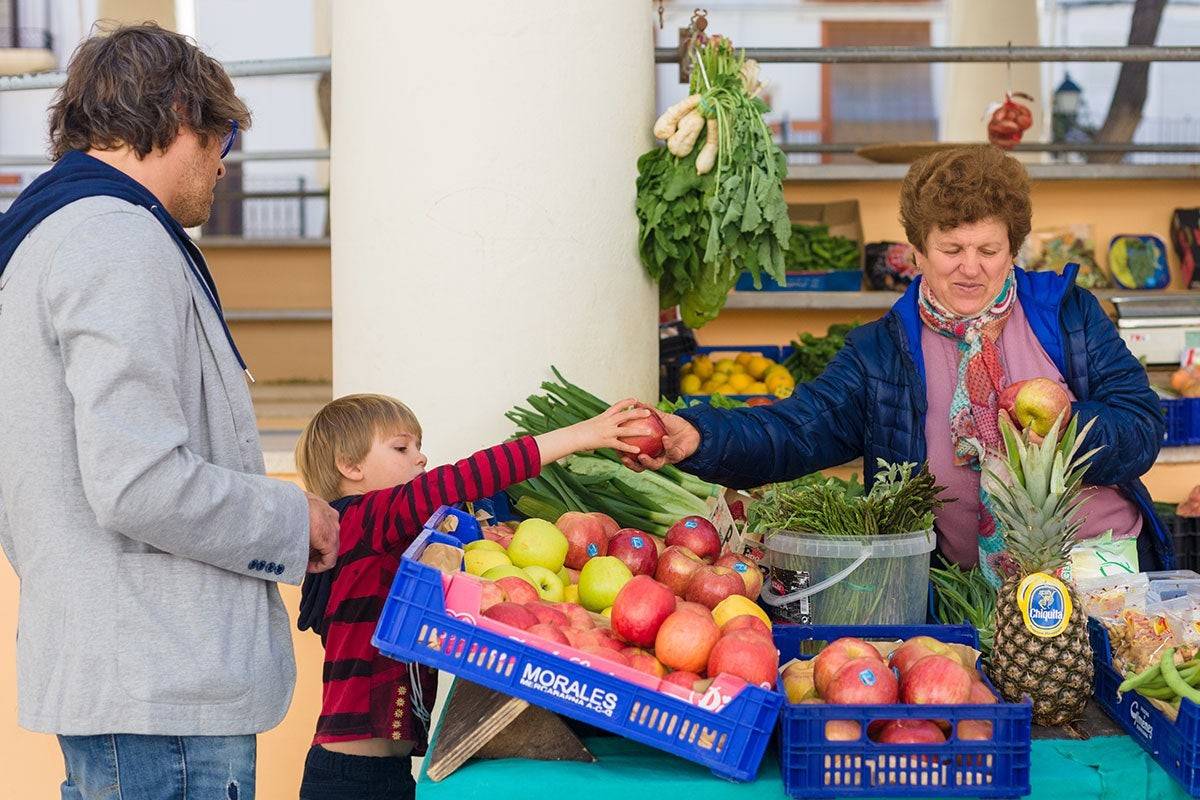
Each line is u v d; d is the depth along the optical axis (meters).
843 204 5.56
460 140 2.80
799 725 1.60
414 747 2.29
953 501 2.29
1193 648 1.72
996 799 1.60
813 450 2.46
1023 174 2.19
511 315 2.84
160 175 1.80
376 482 2.34
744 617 1.78
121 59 1.75
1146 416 2.24
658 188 2.96
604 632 1.78
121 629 1.71
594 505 2.58
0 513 1.79
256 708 1.79
